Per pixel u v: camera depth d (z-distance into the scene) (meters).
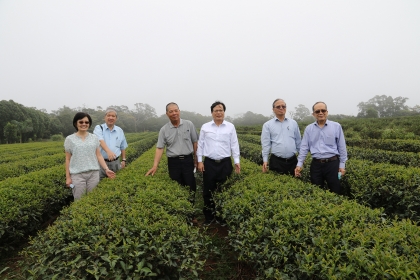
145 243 2.64
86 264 2.42
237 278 3.52
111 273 2.41
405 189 4.77
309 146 5.28
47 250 2.59
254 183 4.43
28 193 5.09
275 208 3.26
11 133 47.66
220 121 5.16
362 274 1.95
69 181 4.99
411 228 2.58
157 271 2.57
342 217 2.93
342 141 5.03
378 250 2.14
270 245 2.68
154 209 3.40
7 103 55.09
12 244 4.68
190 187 5.45
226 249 4.39
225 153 5.20
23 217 4.48
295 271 2.35
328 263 2.09
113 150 6.21
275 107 5.35
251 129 40.34
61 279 2.36
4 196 4.71
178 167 5.35
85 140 5.02
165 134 5.30
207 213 5.46
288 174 5.62
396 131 19.56
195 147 5.77
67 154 4.99
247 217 3.35
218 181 5.37
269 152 5.76
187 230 2.98
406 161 8.76
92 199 3.86
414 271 1.86
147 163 7.70
